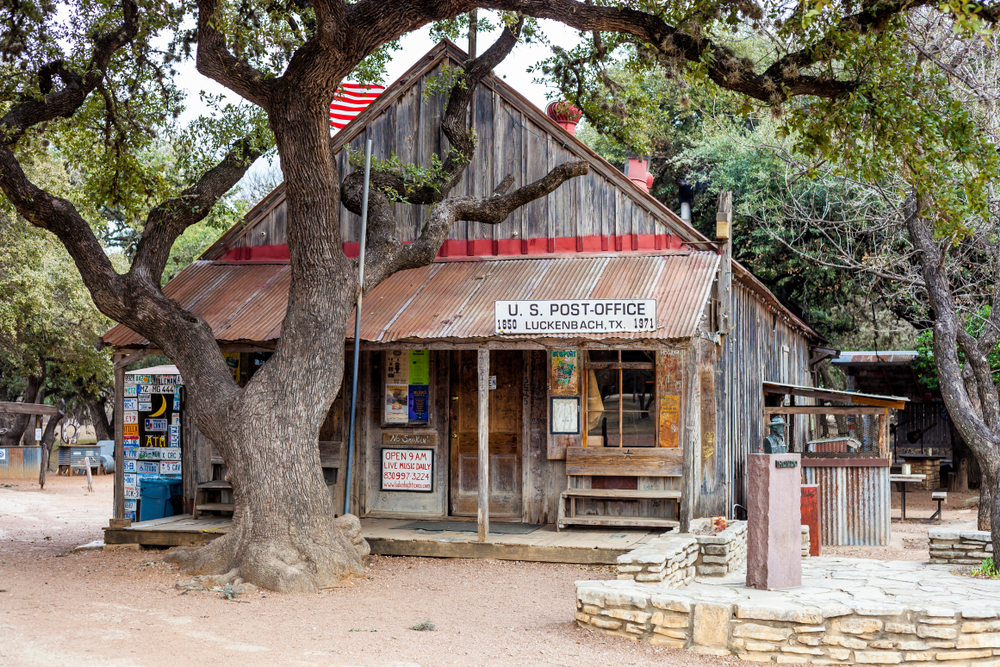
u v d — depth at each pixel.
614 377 12.69
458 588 9.77
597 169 13.13
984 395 12.62
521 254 13.38
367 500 13.75
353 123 14.10
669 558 8.77
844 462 14.10
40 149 14.84
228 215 14.39
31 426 31.62
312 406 10.38
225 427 10.30
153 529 12.40
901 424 24.78
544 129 13.39
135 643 6.92
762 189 22.17
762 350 16.78
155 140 15.32
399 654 6.93
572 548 11.07
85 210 14.90
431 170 12.45
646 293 11.74
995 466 11.21
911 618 6.91
